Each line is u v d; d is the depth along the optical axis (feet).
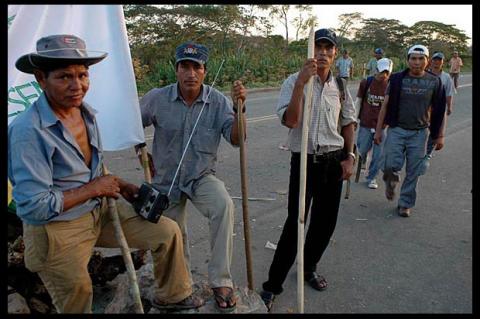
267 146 26.48
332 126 10.16
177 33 74.54
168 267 8.49
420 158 15.57
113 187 7.54
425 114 15.33
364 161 20.86
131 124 9.24
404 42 159.63
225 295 8.96
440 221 15.84
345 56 56.39
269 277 10.55
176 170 9.51
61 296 7.50
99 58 7.02
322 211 10.70
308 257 11.14
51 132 6.91
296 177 10.22
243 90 8.83
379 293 11.08
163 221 8.32
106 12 8.93
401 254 13.17
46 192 6.73
